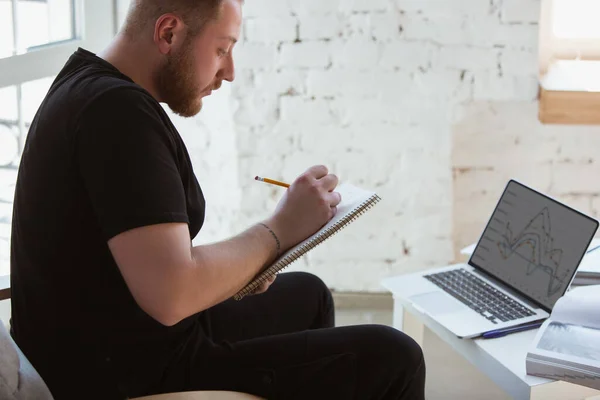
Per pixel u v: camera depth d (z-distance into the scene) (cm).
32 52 232
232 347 140
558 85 246
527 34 239
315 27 241
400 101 245
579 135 247
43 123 123
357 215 132
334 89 245
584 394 136
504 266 177
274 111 248
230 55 139
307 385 135
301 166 252
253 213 257
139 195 111
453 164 250
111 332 129
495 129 247
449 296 172
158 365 135
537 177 251
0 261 252
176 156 122
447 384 216
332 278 262
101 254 122
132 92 117
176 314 113
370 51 241
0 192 248
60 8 237
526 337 152
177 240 112
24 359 122
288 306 162
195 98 136
